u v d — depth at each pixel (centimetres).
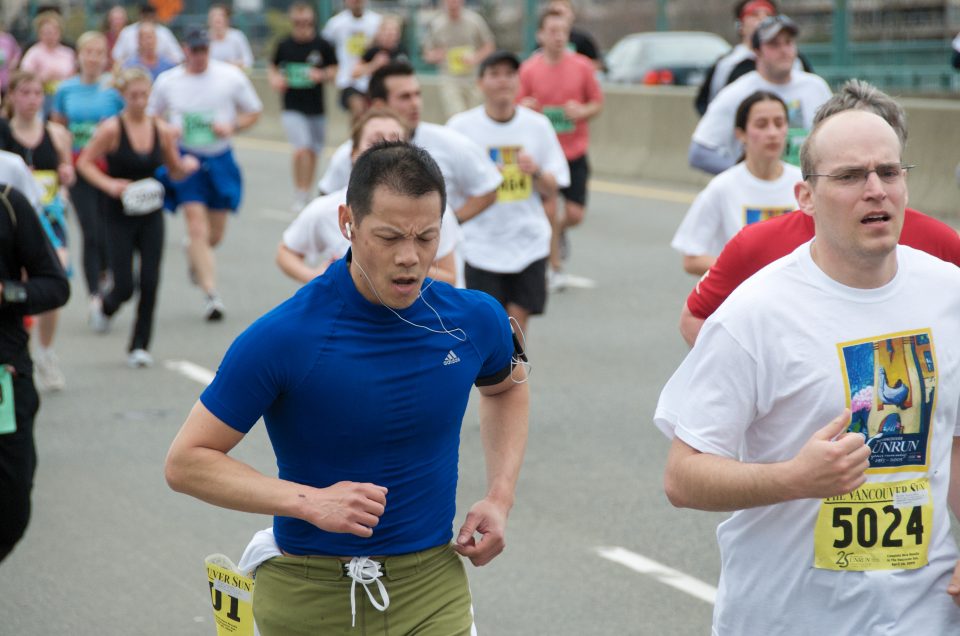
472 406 1316
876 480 506
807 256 509
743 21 1596
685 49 3769
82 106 1808
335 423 502
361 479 509
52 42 2550
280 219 2570
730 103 1259
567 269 2008
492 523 538
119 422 1286
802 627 513
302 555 521
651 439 1203
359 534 486
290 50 2694
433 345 513
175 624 841
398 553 518
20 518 775
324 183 1067
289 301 505
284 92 2709
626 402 1321
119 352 1573
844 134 495
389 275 487
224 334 1653
